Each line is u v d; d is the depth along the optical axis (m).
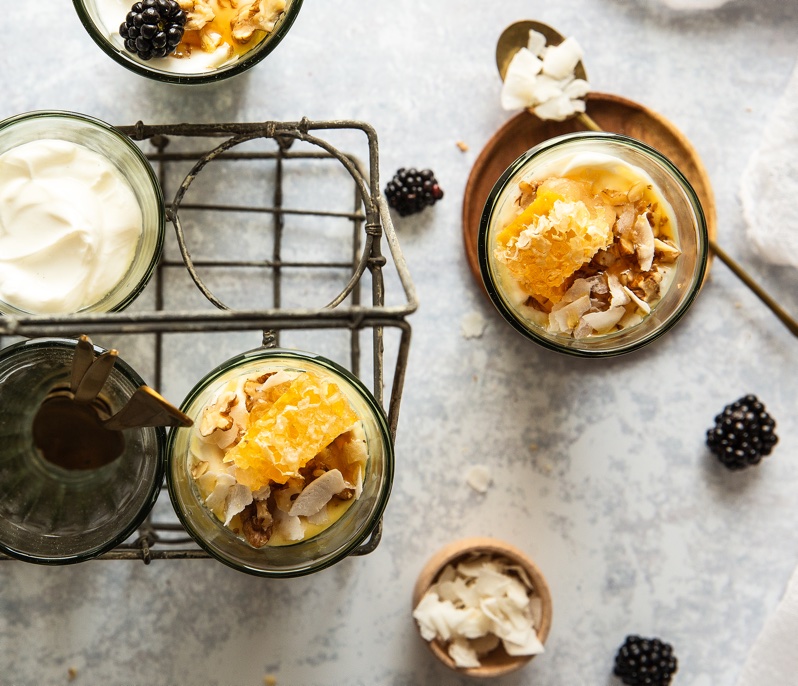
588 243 0.54
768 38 0.63
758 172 0.62
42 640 0.61
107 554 0.54
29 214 0.53
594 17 0.63
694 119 0.63
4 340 0.61
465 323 0.62
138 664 0.61
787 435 0.64
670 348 0.63
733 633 0.63
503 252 0.56
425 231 0.62
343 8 0.62
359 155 0.62
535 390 0.63
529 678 0.63
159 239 0.54
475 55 0.62
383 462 0.51
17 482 0.53
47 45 0.60
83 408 0.52
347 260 0.62
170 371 0.61
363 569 0.62
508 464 0.63
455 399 0.62
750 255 0.64
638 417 0.63
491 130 0.62
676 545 0.63
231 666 0.62
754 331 0.63
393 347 0.62
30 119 0.53
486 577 0.61
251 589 0.62
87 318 0.46
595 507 0.63
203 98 0.61
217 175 0.61
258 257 0.61
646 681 0.61
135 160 0.54
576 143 0.57
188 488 0.51
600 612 0.63
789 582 0.62
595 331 0.57
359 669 0.62
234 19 0.56
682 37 0.63
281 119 0.61
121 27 0.55
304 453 0.49
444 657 0.60
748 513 0.64
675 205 0.57
